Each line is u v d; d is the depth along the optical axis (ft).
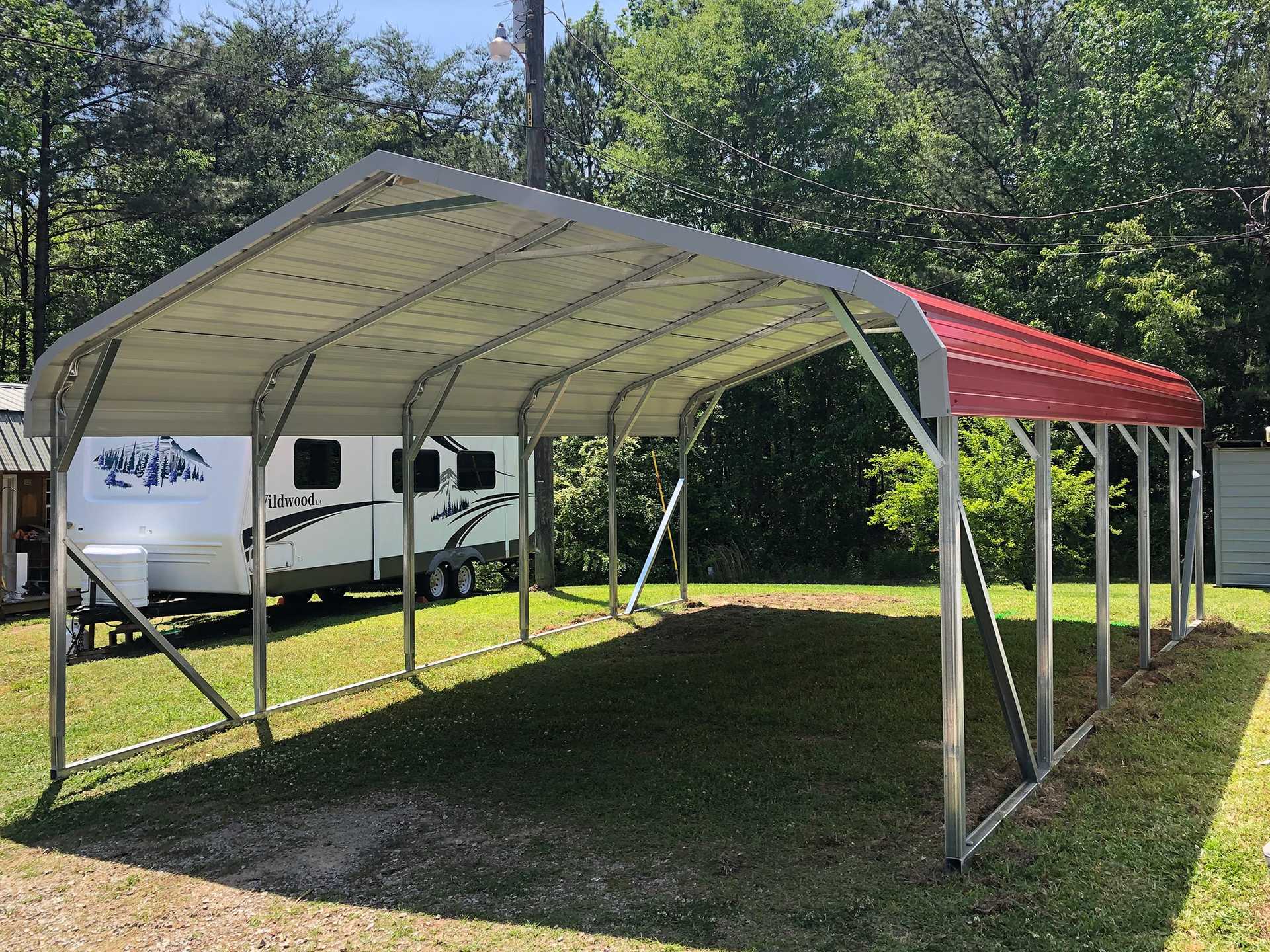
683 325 23.21
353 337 20.68
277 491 32.24
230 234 77.92
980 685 22.45
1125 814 14.11
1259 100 60.03
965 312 15.25
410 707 22.09
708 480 67.82
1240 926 10.69
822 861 12.90
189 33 80.38
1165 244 53.62
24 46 62.39
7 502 37.45
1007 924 10.93
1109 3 60.23
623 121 77.56
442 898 12.27
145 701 22.88
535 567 44.91
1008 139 69.51
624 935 11.07
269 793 16.55
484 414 28.35
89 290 80.84
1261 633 28.78
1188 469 60.80
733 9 64.03
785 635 29.76
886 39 85.87
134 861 13.83
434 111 95.86
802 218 65.00
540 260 17.25
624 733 19.42
